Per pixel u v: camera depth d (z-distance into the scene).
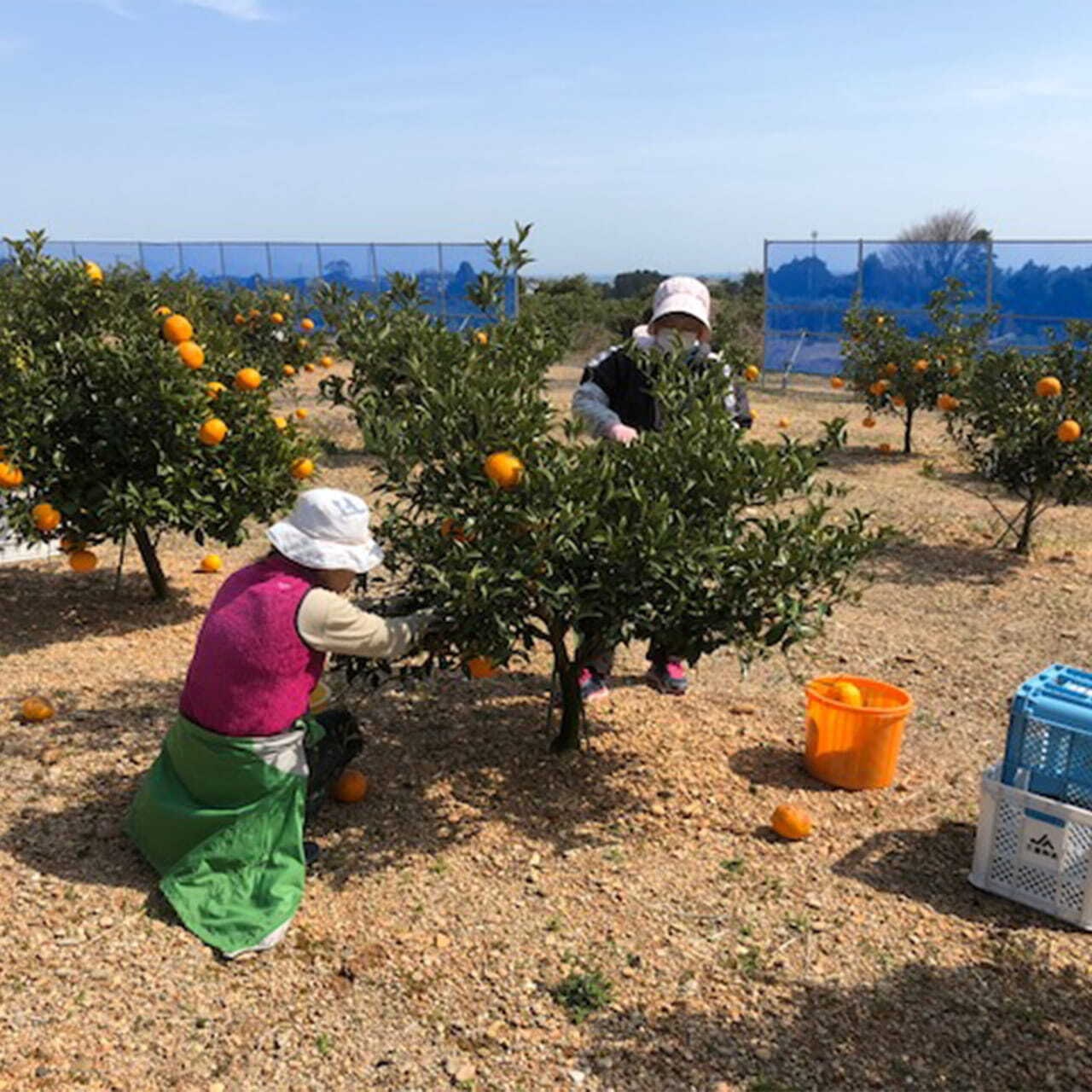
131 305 6.18
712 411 3.78
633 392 4.54
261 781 3.32
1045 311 17.81
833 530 3.57
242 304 12.70
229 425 5.77
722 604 3.50
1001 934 3.34
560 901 3.45
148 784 3.53
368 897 3.44
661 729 4.72
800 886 3.57
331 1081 2.71
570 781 4.20
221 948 3.14
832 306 20.02
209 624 3.30
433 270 23.19
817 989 3.07
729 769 4.37
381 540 3.74
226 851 3.32
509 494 3.42
